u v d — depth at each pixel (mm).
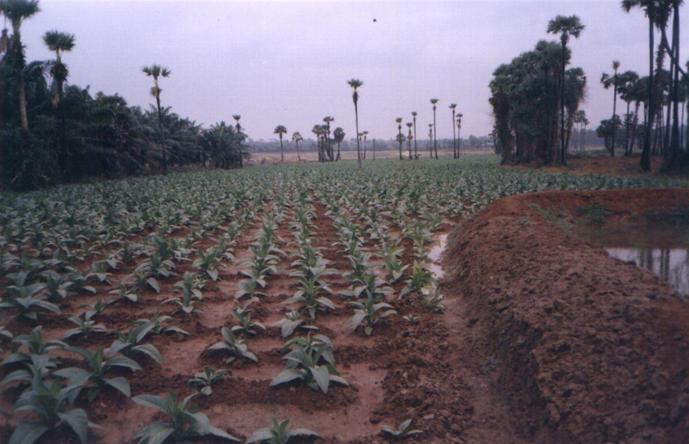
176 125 65562
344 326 8109
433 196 22281
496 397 5926
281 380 5914
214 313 8766
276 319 8438
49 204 19938
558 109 51719
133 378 6254
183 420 4969
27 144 31047
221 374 6227
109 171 42938
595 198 16844
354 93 67875
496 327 7184
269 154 178250
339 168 57844
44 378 5910
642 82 60250
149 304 9062
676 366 4594
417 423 5402
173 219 16984
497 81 60188
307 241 12172
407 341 7410
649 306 5629
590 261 8016
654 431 4164
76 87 38188
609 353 5184
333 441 5168
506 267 8938
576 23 47000
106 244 13539
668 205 16078
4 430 5094
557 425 4836
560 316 6168
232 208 20391
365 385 6359
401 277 10484
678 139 35531
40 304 7797
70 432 5047
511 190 24391
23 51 30969
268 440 5039
